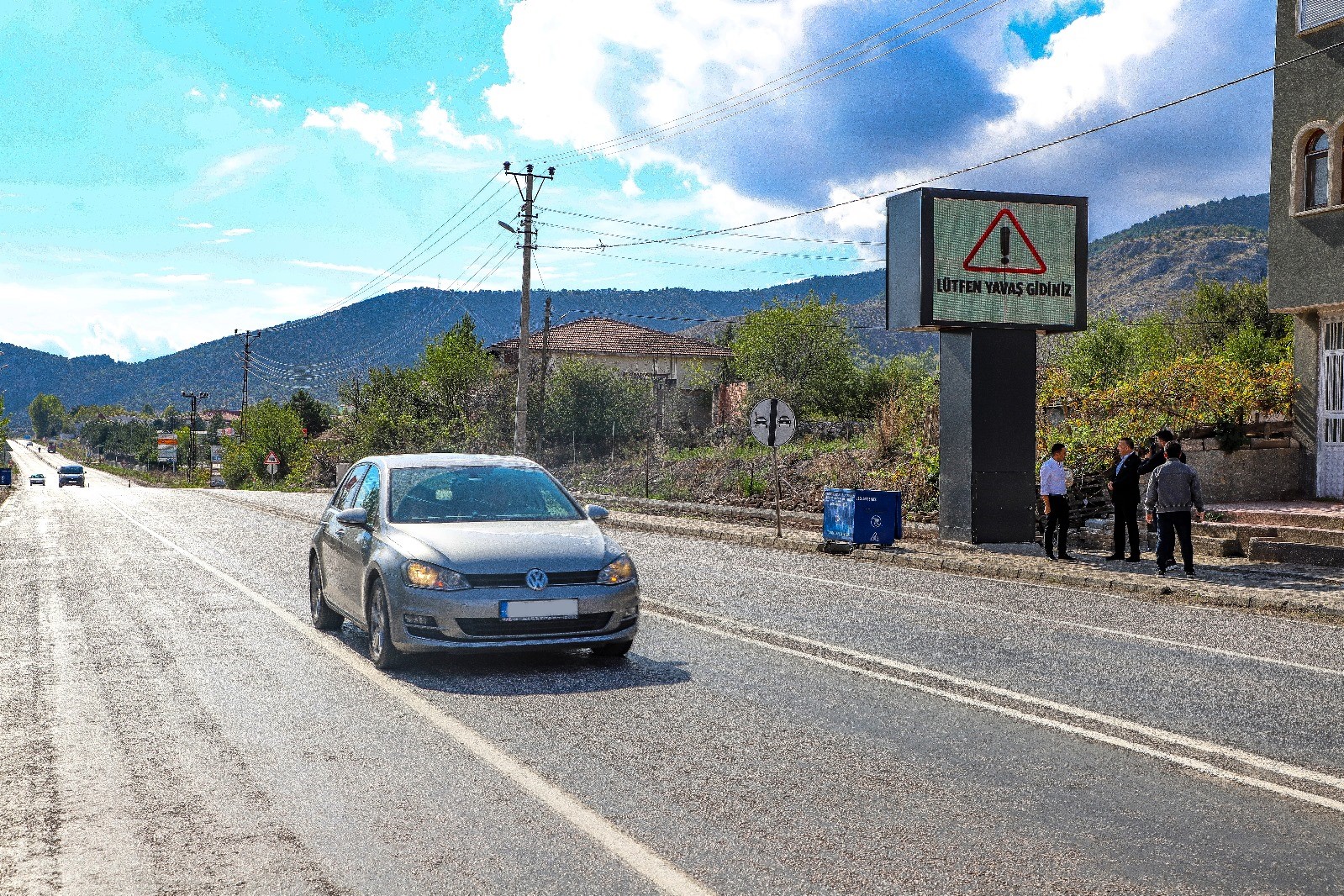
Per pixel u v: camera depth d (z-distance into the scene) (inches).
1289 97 762.2
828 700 280.8
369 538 343.0
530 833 183.6
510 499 358.0
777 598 484.7
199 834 184.2
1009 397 725.9
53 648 357.4
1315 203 752.3
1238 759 229.9
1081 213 744.3
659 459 1478.8
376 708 272.8
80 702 281.0
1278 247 773.9
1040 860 172.6
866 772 218.7
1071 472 818.2
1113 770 221.8
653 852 174.7
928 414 1070.4
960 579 578.9
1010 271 731.4
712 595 490.0
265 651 350.3
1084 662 337.4
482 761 225.9
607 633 318.3
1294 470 794.8
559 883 162.4
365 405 2185.0
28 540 813.2
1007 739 244.4
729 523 950.4
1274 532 650.2
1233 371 847.1
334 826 187.3
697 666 325.4
